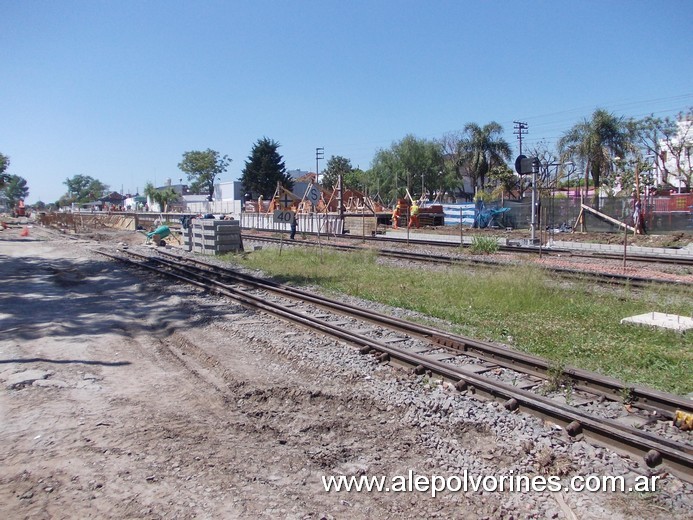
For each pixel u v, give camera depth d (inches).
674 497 181.8
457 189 3376.0
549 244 1088.2
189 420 258.2
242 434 242.8
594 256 870.4
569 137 1734.7
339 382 304.0
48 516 178.9
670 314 425.1
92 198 6653.5
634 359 328.5
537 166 1111.6
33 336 419.5
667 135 1910.7
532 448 217.3
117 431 244.4
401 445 229.3
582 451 211.6
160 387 307.3
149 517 177.8
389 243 1214.9
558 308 478.3
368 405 271.6
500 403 262.7
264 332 414.6
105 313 507.8
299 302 537.3
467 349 356.5
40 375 321.1
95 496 190.7
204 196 4318.4
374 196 3206.2
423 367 311.1
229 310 503.8
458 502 187.3
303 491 195.2
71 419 257.9
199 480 201.0
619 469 198.8
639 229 1230.9
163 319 477.7
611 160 1695.4
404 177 3184.1
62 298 585.3
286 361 347.3
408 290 587.2
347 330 390.3
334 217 1581.0
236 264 859.4
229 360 352.5
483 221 1659.7
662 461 201.5
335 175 3850.9
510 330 405.4
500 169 2311.8
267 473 207.3
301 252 955.3
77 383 310.3
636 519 172.9
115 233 1774.1
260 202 2422.5
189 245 1109.1
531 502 183.9
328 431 245.9
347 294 581.3
